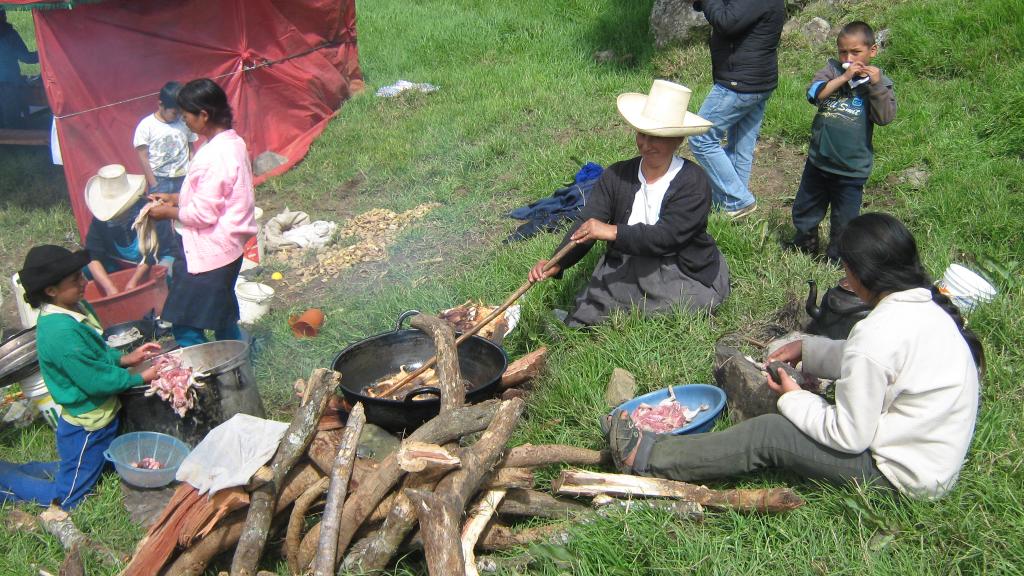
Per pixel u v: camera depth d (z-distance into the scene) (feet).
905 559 9.93
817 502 11.06
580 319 16.30
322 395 11.57
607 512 11.27
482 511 10.99
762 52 19.39
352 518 10.75
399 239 23.08
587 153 25.55
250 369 14.34
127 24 25.07
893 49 27.07
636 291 15.92
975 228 18.31
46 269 12.83
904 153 22.03
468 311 17.19
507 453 11.60
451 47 38.70
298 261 23.06
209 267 16.03
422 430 11.06
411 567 11.16
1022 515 10.28
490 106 30.66
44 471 14.46
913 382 10.21
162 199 17.11
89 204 20.97
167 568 11.09
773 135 25.62
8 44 30.78
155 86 26.45
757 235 18.93
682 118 14.61
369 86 35.42
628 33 35.81
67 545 12.45
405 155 28.53
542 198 23.61
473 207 24.21
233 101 29.27
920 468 10.37
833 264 17.95
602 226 14.69
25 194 28.91
